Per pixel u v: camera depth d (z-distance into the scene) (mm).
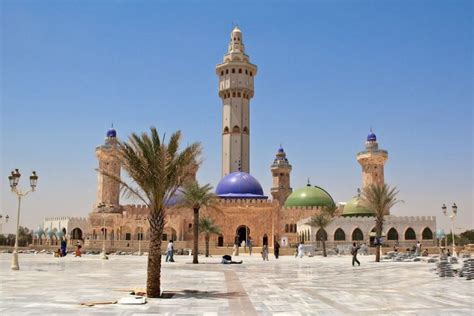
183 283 28469
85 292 22766
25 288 24656
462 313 17094
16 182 38906
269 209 99312
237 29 117000
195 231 51938
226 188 103312
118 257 66562
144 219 98062
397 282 29516
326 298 21281
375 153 103125
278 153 145875
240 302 19797
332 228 87438
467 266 32906
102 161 104750
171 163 23078
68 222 109125
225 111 111500
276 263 51188
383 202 56562
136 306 18281
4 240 124875
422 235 89062
